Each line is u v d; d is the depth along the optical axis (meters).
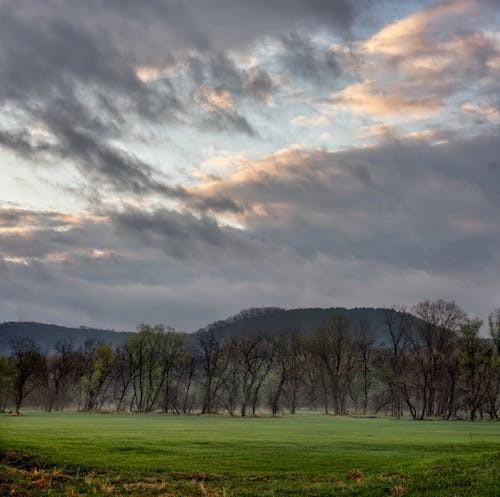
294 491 26.00
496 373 114.88
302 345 147.00
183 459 34.97
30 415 109.12
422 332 130.00
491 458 29.69
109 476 29.62
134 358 141.75
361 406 158.25
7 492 25.73
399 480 26.28
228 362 141.25
